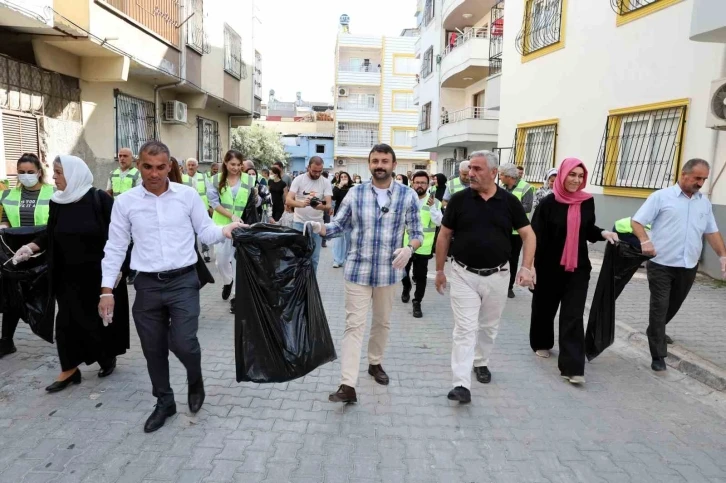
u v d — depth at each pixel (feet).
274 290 11.98
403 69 157.48
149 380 14.85
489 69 63.10
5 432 11.82
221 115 62.23
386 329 14.78
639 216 16.08
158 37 37.55
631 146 35.29
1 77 27.32
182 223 12.07
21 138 28.91
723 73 27.99
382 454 11.30
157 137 43.86
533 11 46.96
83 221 13.48
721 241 16.43
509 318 22.77
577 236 15.55
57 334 13.82
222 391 14.24
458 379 13.79
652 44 33.06
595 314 16.24
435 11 81.66
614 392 15.06
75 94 33.53
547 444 11.92
